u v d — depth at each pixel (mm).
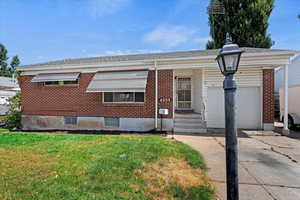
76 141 8312
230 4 24328
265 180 4688
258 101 12203
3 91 26719
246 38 23688
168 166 5309
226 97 3018
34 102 13875
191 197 3689
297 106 12320
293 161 6160
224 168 5453
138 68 12312
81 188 3879
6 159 5754
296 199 3773
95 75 12555
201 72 12883
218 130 11930
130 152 6273
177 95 14375
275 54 10406
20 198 3508
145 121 12094
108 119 12680
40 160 5648
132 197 3564
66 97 13297
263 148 7820
